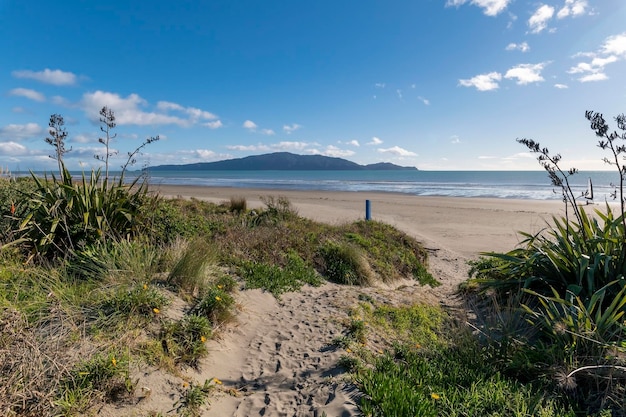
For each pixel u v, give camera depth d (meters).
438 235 14.52
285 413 2.82
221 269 5.52
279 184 55.09
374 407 2.77
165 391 2.82
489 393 2.94
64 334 2.97
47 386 2.38
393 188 43.59
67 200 5.07
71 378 2.51
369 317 4.80
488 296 5.39
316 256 7.25
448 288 6.93
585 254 4.66
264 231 7.77
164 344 3.32
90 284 3.90
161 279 4.52
